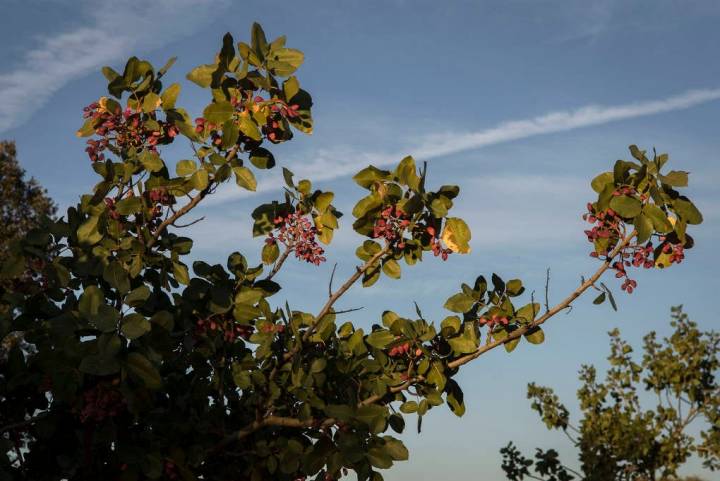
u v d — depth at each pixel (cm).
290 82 566
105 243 563
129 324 451
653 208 501
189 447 540
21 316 566
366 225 573
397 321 554
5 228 1942
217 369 590
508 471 1278
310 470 497
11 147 2062
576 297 532
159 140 592
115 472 528
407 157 552
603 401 1336
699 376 1272
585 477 1247
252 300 582
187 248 580
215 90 567
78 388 479
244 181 559
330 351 595
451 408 573
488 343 564
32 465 539
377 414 496
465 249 564
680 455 1257
